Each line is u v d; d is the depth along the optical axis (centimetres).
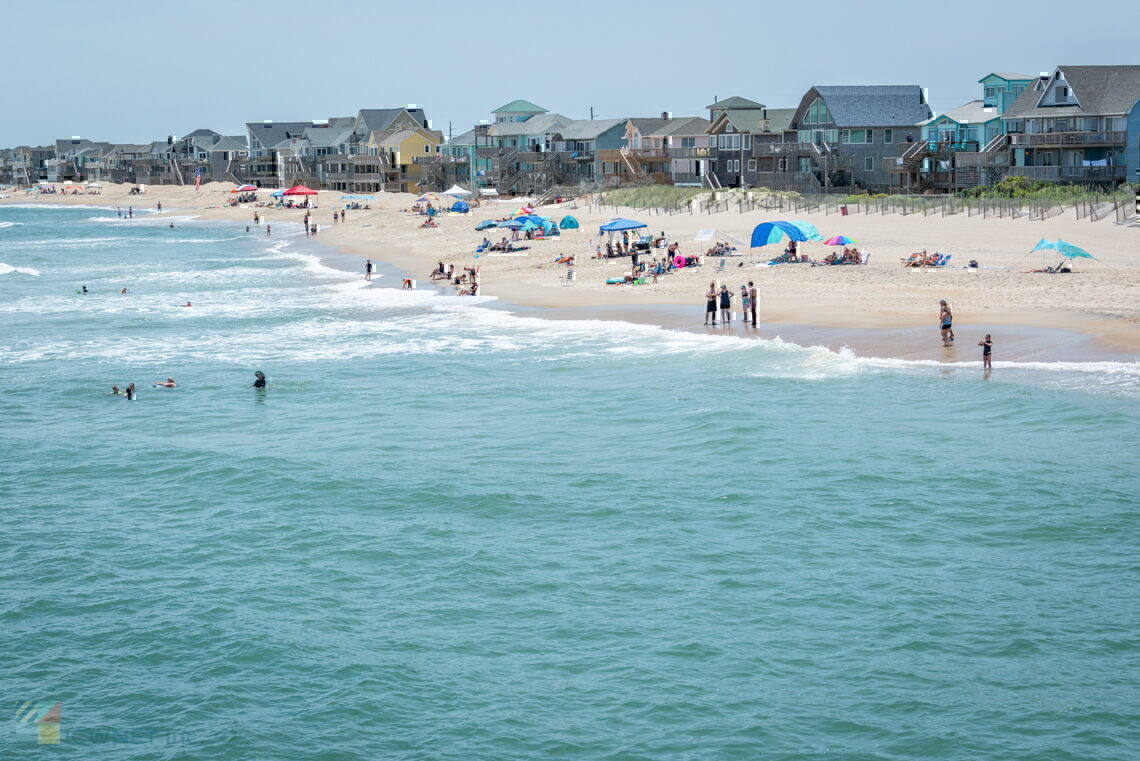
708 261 8925
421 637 2911
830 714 2516
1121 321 5853
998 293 6788
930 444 4275
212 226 19325
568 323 7031
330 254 12538
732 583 3166
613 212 14138
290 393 5609
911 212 10638
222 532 3675
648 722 2508
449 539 3556
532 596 3130
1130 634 2812
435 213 16300
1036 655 2727
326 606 3102
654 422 4759
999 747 2372
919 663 2708
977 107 13850
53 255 13688
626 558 3359
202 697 2655
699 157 16100
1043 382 4975
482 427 4812
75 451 4662
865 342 5884
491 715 2550
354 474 4200
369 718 2552
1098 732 2409
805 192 14162
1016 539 3403
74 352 6881
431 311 7869
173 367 6322
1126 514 3544
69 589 3244
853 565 3256
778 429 4550
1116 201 9138
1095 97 11450
